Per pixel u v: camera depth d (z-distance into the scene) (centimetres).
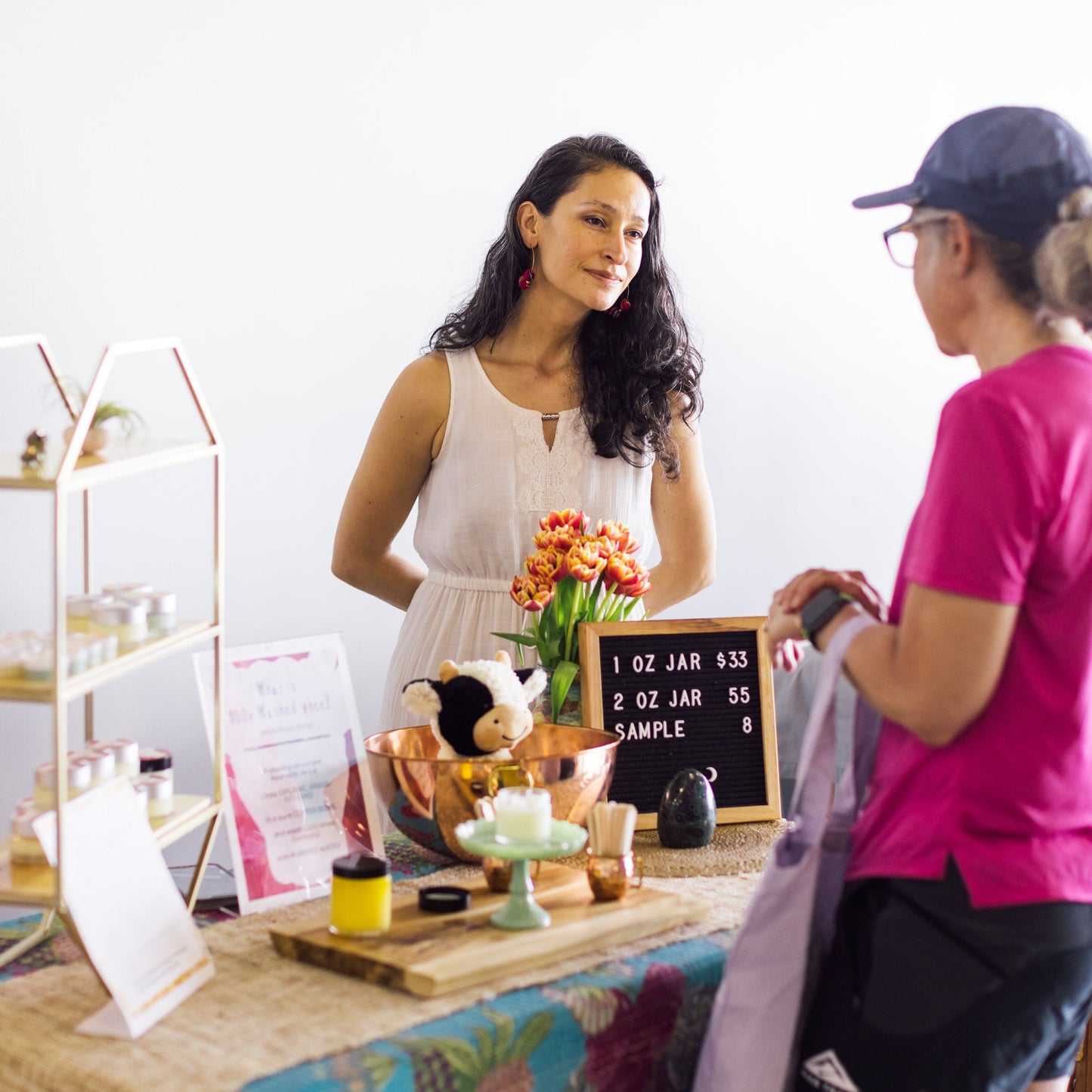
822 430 325
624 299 207
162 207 218
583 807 151
